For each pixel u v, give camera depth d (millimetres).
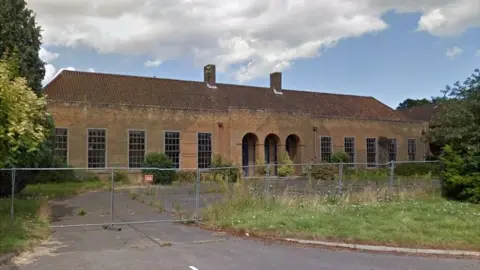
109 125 29797
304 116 37531
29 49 20906
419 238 10156
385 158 42438
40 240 10531
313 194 17016
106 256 9078
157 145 31422
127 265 8344
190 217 13727
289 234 10891
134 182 27266
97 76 33469
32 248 9734
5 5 20391
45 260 8734
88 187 23516
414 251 9500
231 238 10961
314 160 37875
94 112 29328
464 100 19109
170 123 32031
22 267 8219
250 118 34438
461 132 18219
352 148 41000
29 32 21172
